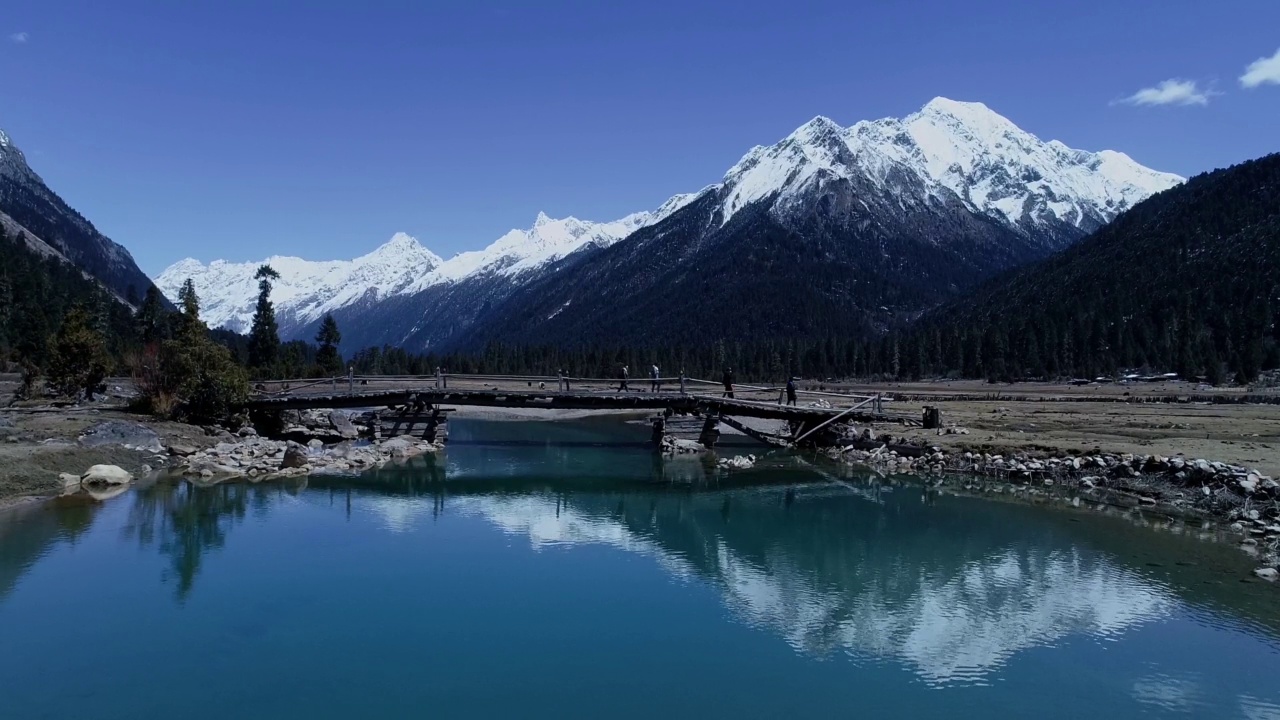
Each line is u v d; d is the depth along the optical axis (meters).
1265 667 16.83
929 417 49.47
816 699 15.65
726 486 38.59
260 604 20.56
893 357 158.00
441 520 30.53
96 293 147.25
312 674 16.59
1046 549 25.33
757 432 53.28
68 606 20.09
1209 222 167.50
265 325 95.38
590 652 17.88
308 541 26.77
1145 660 17.25
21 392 54.53
